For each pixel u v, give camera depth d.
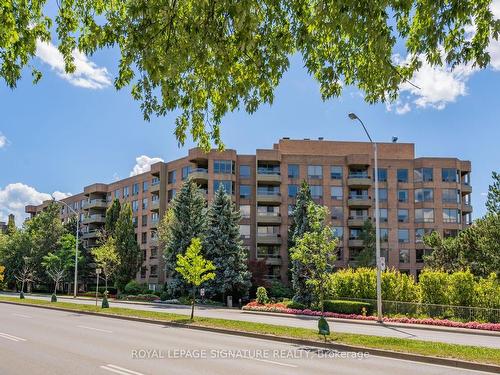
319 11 6.87
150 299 52.31
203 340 17.17
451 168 65.19
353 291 34.12
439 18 6.72
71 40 9.13
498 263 31.27
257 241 63.41
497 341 19.34
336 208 64.88
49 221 77.19
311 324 25.08
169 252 52.00
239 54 7.81
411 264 63.72
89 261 77.62
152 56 7.19
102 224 90.06
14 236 82.81
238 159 66.12
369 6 6.30
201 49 7.37
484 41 7.36
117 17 8.38
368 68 8.48
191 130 9.57
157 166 71.50
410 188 65.25
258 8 7.34
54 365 11.47
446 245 43.41
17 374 10.38
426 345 15.09
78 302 44.97
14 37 8.19
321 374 10.86
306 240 27.73
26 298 48.97
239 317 29.70
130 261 64.31
